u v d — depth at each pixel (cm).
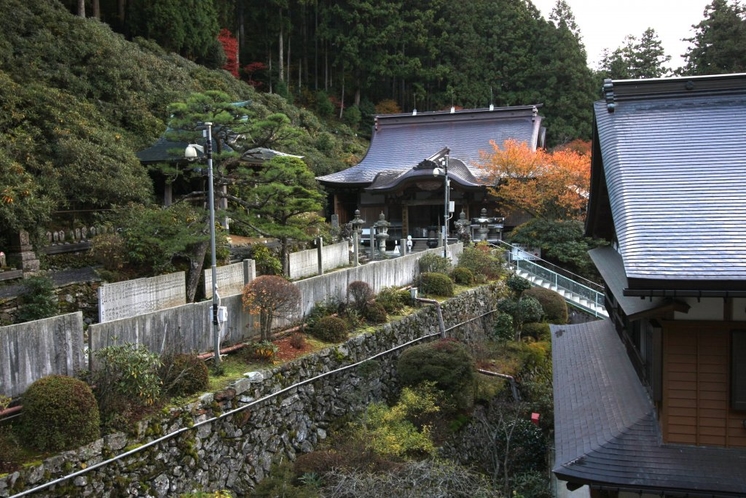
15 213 1427
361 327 1430
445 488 916
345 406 1245
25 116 1880
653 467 647
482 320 2036
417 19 5375
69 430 720
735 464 647
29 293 1231
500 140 3747
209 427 918
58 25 2580
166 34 3806
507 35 5197
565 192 2816
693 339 688
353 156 4294
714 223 690
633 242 674
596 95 4931
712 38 4281
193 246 1417
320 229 2417
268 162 1678
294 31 5503
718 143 847
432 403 1273
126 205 1833
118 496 762
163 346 977
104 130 2145
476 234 2933
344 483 897
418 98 5406
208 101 1487
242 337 1170
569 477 650
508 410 1480
